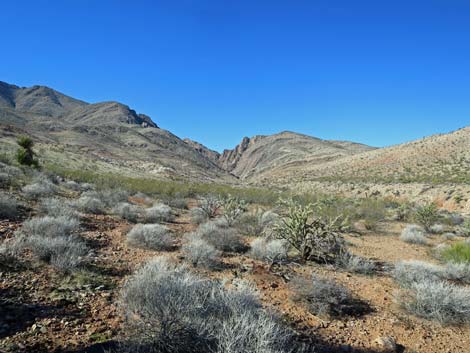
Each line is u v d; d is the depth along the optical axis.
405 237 13.16
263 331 3.70
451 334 5.36
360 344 4.85
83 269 6.45
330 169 103.81
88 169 44.06
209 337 3.78
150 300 4.30
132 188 24.31
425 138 94.50
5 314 4.50
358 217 19.28
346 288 6.38
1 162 21.95
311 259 9.10
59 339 4.09
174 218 14.70
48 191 14.56
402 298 6.48
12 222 9.11
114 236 9.57
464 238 14.67
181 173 86.50
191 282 4.71
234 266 7.86
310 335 4.91
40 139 74.88
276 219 12.25
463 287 6.96
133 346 3.67
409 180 55.75
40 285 5.56
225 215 13.55
